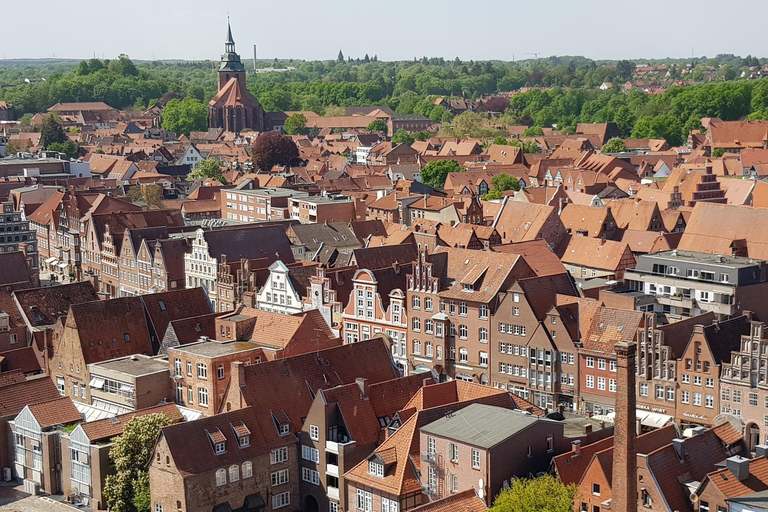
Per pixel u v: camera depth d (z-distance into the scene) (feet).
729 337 577.02
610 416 575.38
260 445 522.88
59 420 576.20
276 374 547.08
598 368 598.75
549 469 482.28
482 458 468.34
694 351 569.23
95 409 616.39
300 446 534.78
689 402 573.74
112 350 651.25
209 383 576.20
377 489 491.72
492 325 640.58
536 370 623.36
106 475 540.11
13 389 601.62
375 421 531.09
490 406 507.71
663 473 449.89
